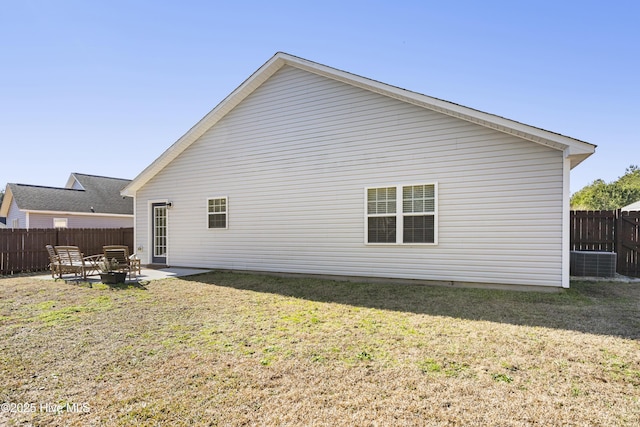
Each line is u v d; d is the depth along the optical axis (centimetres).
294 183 959
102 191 2328
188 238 1134
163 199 1186
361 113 873
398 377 323
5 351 402
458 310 572
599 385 306
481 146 750
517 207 721
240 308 602
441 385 306
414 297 674
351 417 257
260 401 282
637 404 274
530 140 707
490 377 322
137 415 263
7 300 677
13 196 1894
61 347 413
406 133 823
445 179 782
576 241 991
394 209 834
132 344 423
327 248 910
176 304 636
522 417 255
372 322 507
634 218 949
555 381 314
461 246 768
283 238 972
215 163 1087
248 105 1035
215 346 412
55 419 260
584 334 447
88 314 568
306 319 527
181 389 304
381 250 846
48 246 1002
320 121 927
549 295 674
